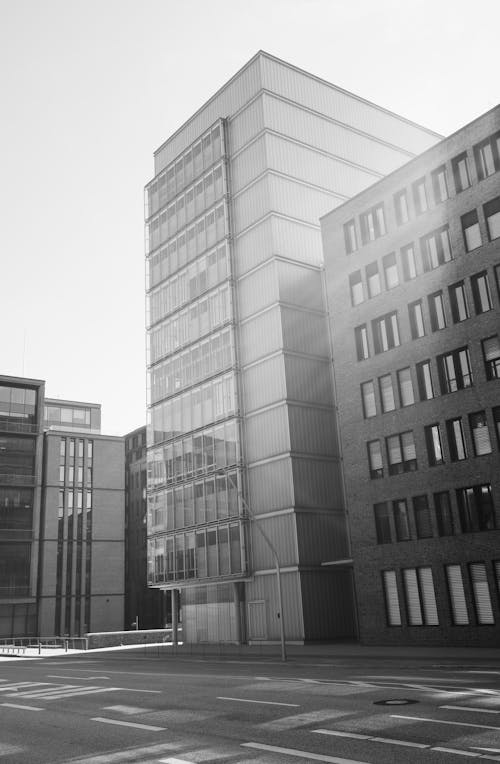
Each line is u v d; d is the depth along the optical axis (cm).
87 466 9012
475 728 1093
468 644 3178
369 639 3672
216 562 4834
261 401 4769
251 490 4712
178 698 1675
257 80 5234
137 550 10000
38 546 8412
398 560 3581
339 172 5384
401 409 3712
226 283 5178
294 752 984
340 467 4675
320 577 4331
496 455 3200
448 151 3638
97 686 2108
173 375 5647
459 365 3459
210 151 5606
